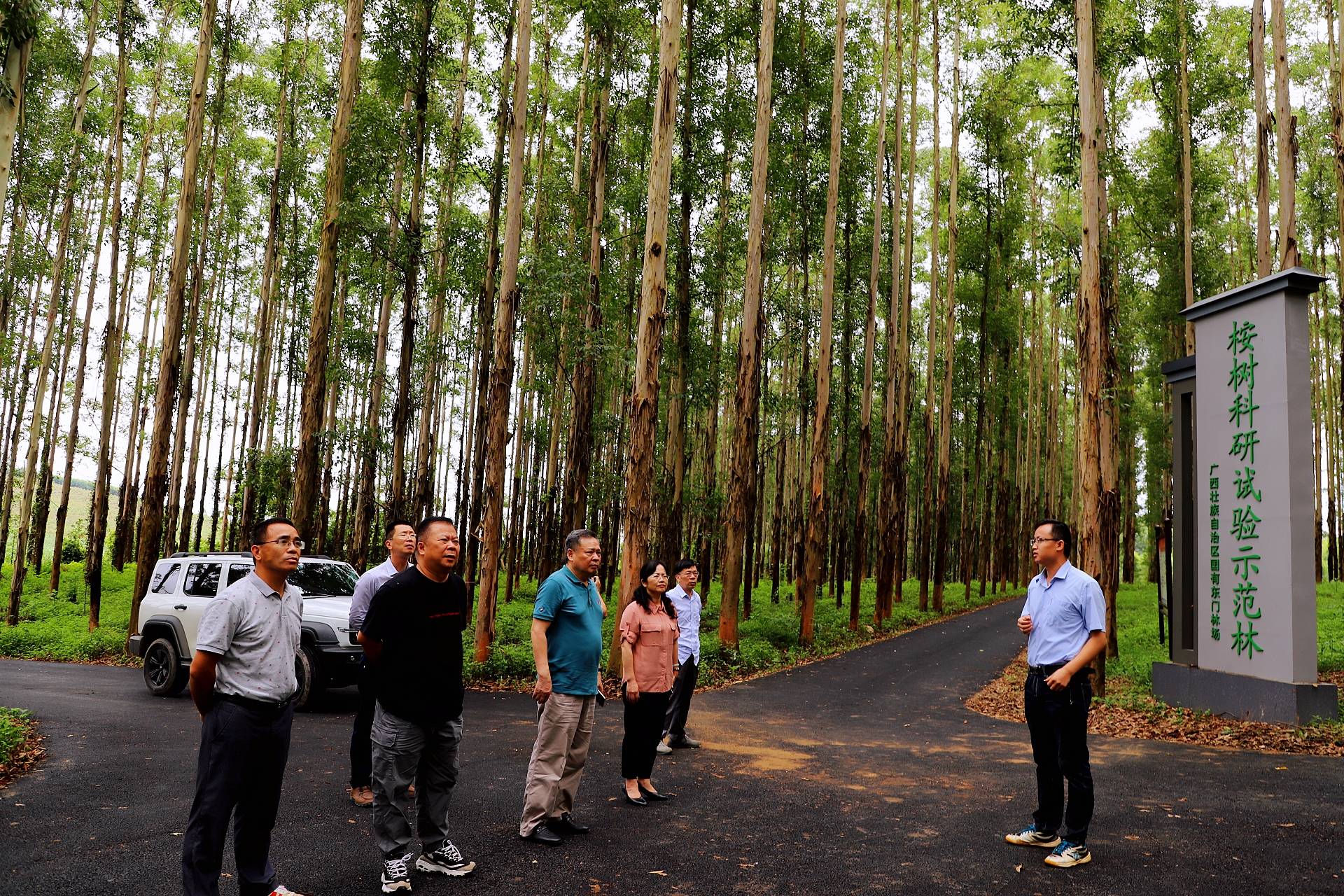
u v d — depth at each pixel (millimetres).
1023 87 25922
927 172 33938
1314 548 9750
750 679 15125
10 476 30359
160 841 5129
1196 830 5688
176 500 28500
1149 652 17625
